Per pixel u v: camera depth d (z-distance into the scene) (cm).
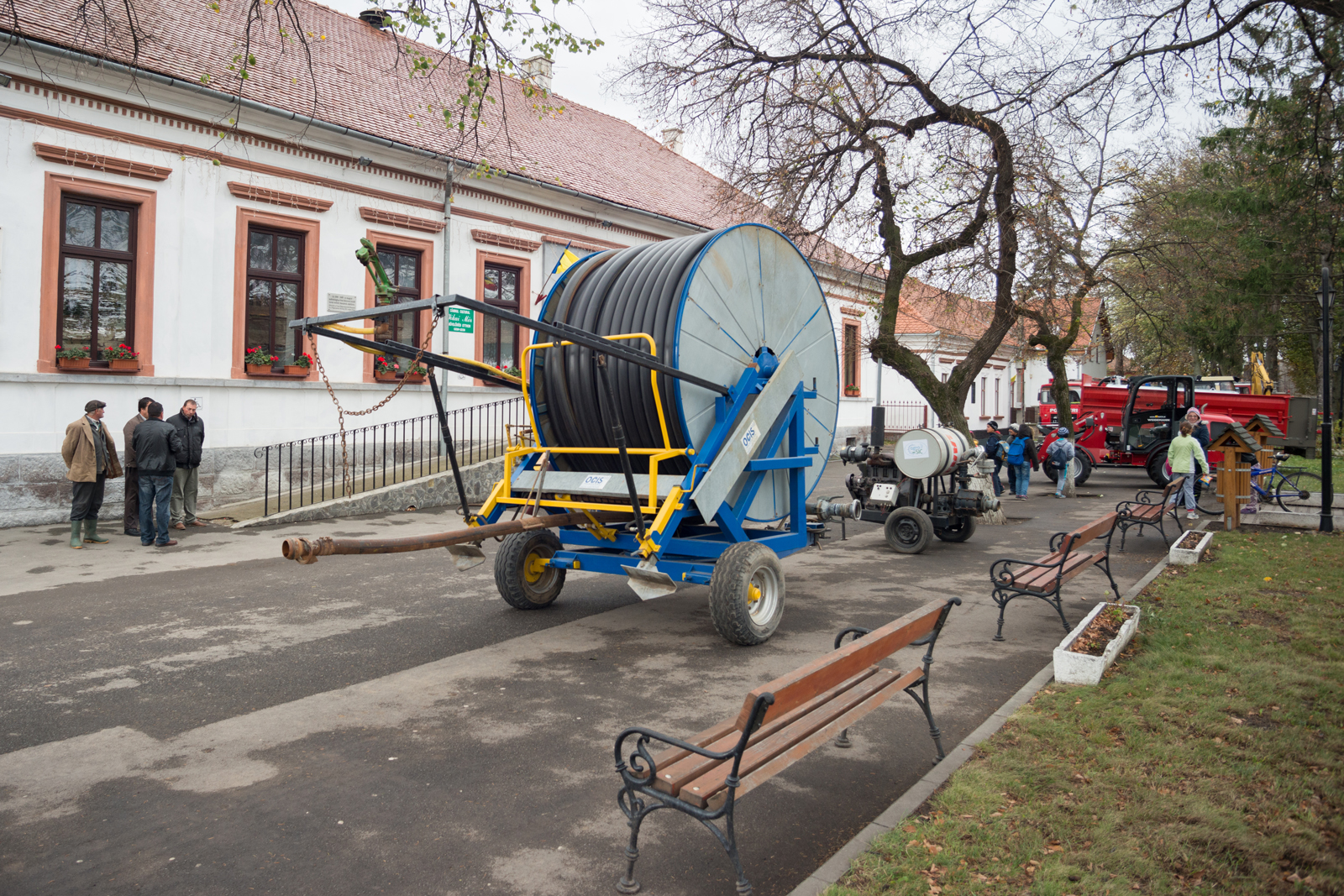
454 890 298
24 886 298
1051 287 1328
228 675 549
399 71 1778
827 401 822
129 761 412
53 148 1110
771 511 739
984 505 1091
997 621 704
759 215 1342
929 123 1270
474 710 488
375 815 356
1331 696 478
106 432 1016
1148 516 1089
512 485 709
